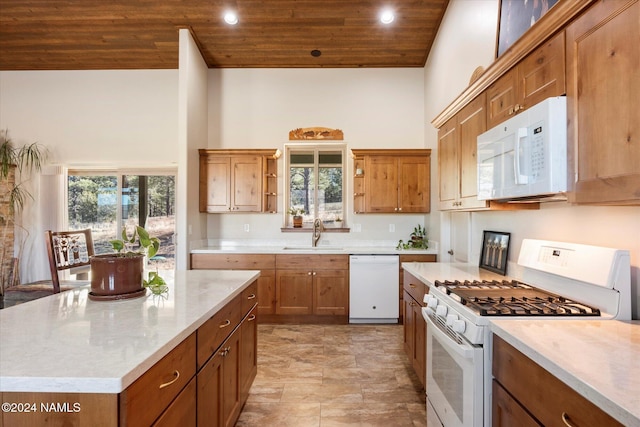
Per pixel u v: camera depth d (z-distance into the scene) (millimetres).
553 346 1037
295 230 4488
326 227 4496
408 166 4141
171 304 1496
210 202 4184
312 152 4645
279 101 4531
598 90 1100
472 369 1338
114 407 825
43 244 4516
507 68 1687
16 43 4051
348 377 2629
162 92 4535
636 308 1308
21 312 1358
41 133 4555
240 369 1970
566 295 1587
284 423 2051
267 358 2982
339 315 3922
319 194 4656
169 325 1202
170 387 1085
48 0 3443
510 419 1174
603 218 1461
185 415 1202
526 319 1319
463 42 3025
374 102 4520
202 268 3906
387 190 4145
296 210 4621
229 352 1748
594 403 773
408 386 2492
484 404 1326
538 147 1327
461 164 2322
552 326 1234
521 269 2090
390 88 4512
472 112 2137
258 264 3934
